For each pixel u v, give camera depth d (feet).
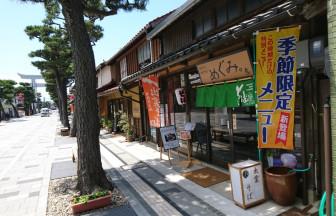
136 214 17.58
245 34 15.61
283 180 16.02
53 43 67.10
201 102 24.93
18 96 227.81
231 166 17.66
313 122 16.16
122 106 59.16
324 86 15.53
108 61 61.36
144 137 45.98
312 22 14.96
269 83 15.43
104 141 51.57
